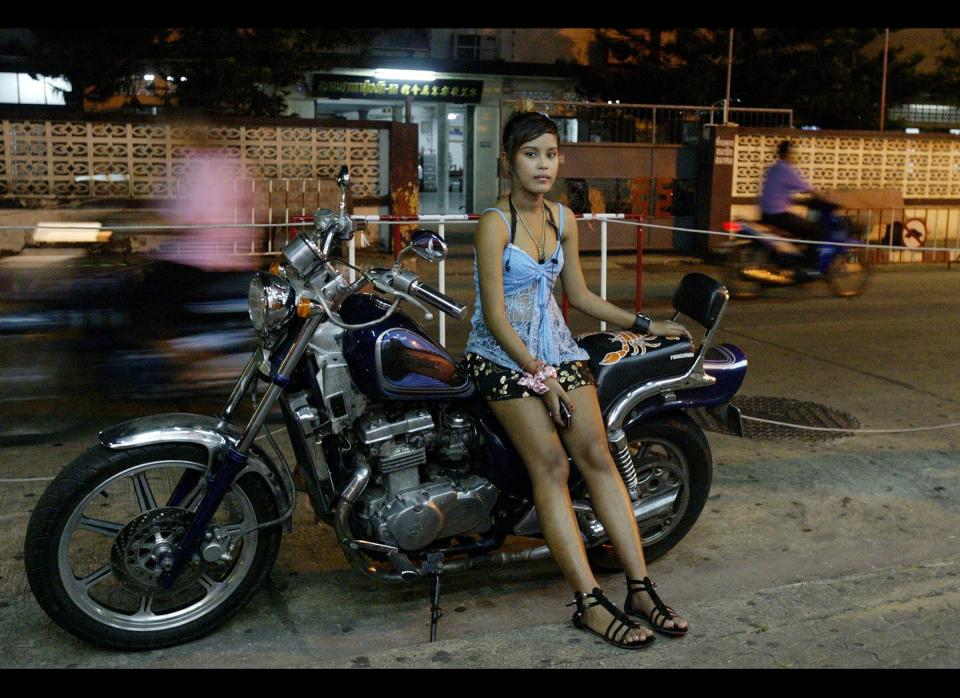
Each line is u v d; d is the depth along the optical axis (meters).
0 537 3.92
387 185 14.00
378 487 3.20
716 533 4.12
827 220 11.19
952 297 11.20
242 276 6.16
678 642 3.08
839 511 4.36
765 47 20.97
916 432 5.55
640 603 3.16
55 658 3.04
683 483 3.72
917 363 7.45
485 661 2.96
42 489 4.45
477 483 3.24
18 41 15.69
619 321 3.45
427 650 3.02
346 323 3.12
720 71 20.81
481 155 21.66
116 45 15.43
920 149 16.50
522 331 3.16
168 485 4.50
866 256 11.94
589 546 3.45
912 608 3.33
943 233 16.81
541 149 3.07
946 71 22.19
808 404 6.17
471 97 21.03
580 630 3.15
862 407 6.12
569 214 3.29
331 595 3.52
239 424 5.44
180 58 15.80
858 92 21.33
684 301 3.62
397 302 3.02
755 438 5.41
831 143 16.08
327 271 3.06
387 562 3.28
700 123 16.55
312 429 3.13
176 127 12.96
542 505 3.18
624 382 3.44
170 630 3.10
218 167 13.23
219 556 3.10
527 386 3.09
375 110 21.91
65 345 5.95
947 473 4.87
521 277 3.14
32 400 5.75
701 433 3.70
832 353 7.82
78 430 5.29
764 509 4.38
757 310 10.16
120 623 3.05
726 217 15.77
